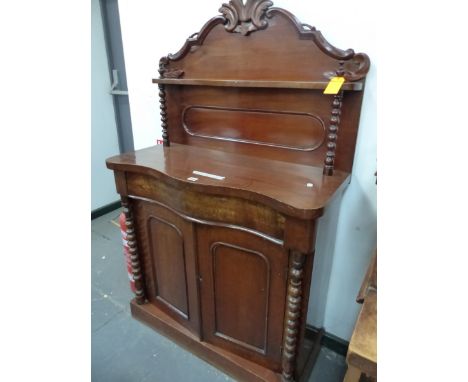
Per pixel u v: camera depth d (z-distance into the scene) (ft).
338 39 3.24
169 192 3.60
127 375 4.23
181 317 4.43
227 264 3.56
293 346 3.35
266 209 2.97
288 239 2.86
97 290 5.85
